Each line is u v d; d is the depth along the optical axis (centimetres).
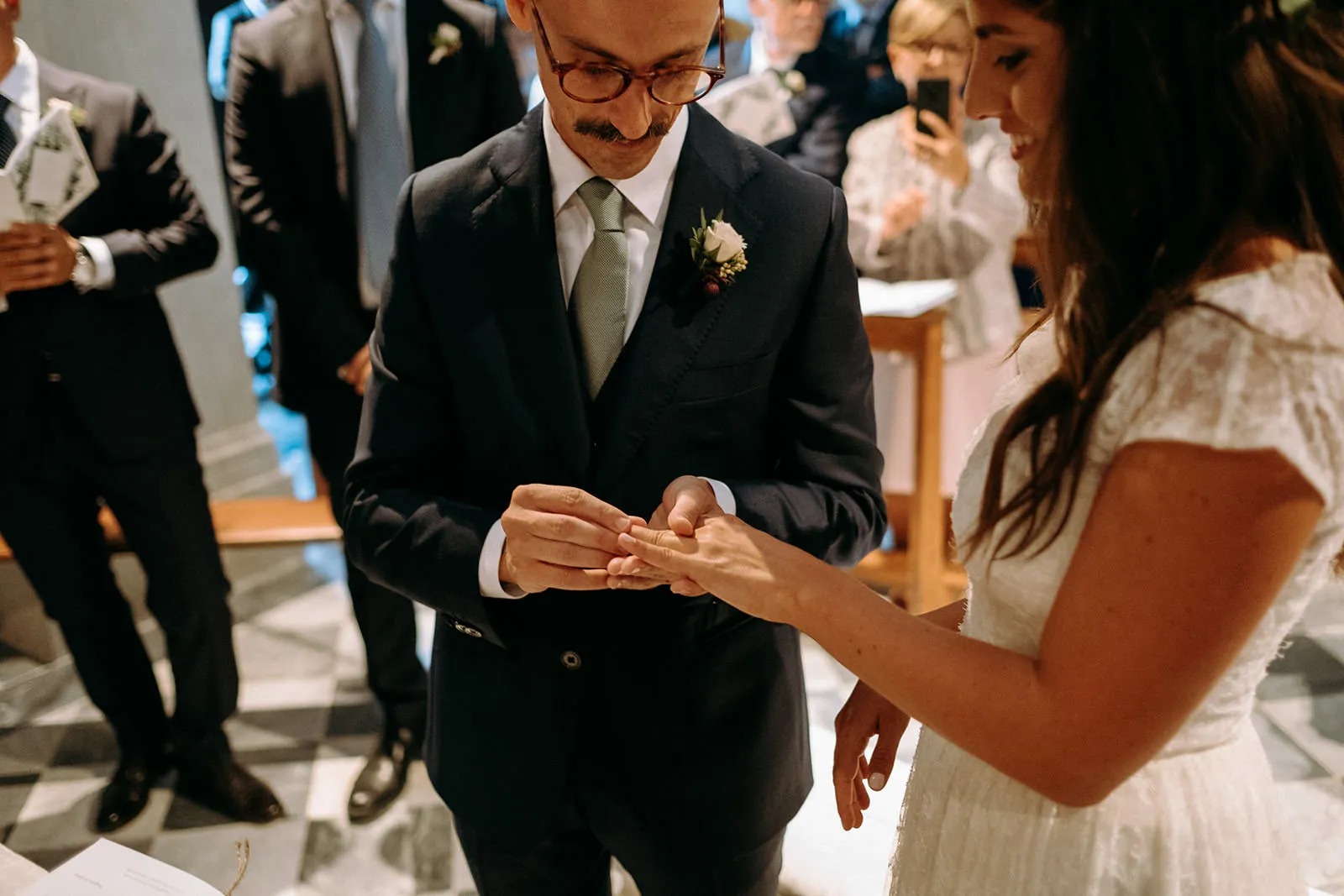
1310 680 279
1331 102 72
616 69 99
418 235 118
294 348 239
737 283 114
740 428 119
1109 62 73
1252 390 70
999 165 297
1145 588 73
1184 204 74
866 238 302
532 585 107
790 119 323
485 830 130
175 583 230
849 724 123
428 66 224
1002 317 301
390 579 120
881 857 192
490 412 117
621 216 114
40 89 204
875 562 311
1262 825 96
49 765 266
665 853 128
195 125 333
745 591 91
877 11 320
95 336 210
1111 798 92
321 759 264
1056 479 80
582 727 125
